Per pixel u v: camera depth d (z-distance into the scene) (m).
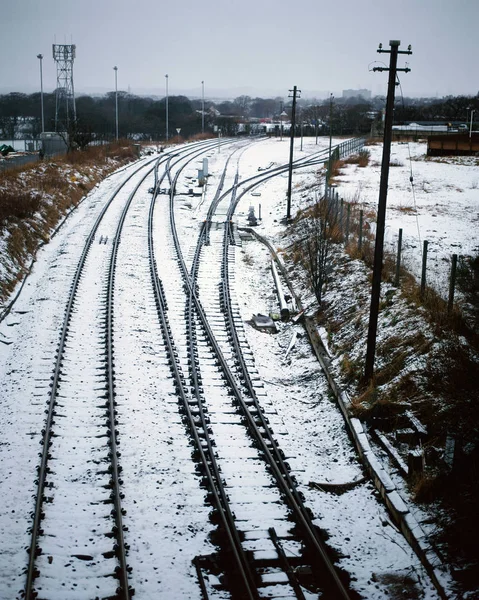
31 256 25.97
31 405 13.53
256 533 9.89
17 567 8.80
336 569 9.27
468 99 115.94
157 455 11.90
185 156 62.72
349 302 19.67
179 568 9.05
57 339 17.17
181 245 28.86
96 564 8.99
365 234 25.56
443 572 9.16
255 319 20.22
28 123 129.62
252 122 142.00
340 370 16.16
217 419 13.52
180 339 17.77
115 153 56.88
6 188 32.62
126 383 14.77
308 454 12.69
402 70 13.72
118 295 21.06
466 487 10.51
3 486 10.66
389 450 12.29
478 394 11.55
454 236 26.34
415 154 59.75
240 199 41.69
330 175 44.50
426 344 14.88
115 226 31.72
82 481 10.95
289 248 28.81
